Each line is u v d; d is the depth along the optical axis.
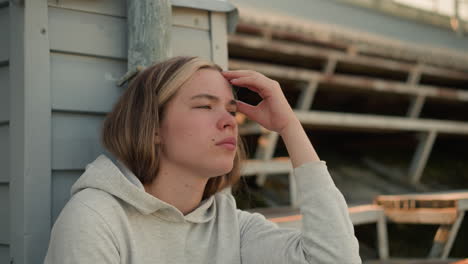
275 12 4.06
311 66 4.24
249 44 3.41
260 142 3.01
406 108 5.08
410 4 5.58
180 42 1.24
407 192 3.76
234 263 0.90
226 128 0.82
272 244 0.90
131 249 0.75
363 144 4.83
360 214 2.43
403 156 4.73
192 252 0.85
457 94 4.64
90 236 0.69
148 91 0.83
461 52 6.04
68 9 1.08
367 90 4.23
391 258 2.57
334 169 4.09
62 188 1.04
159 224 0.81
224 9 1.30
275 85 0.97
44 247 0.98
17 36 1.06
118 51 1.15
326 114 3.40
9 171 1.08
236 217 0.97
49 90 1.03
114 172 0.77
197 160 0.79
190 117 0.80
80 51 1.09
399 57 4.61
